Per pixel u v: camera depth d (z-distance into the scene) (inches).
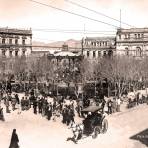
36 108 1550.2
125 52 4069.9
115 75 2389.3
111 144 946.1
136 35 4010.8
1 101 1983.3
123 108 1651.1
